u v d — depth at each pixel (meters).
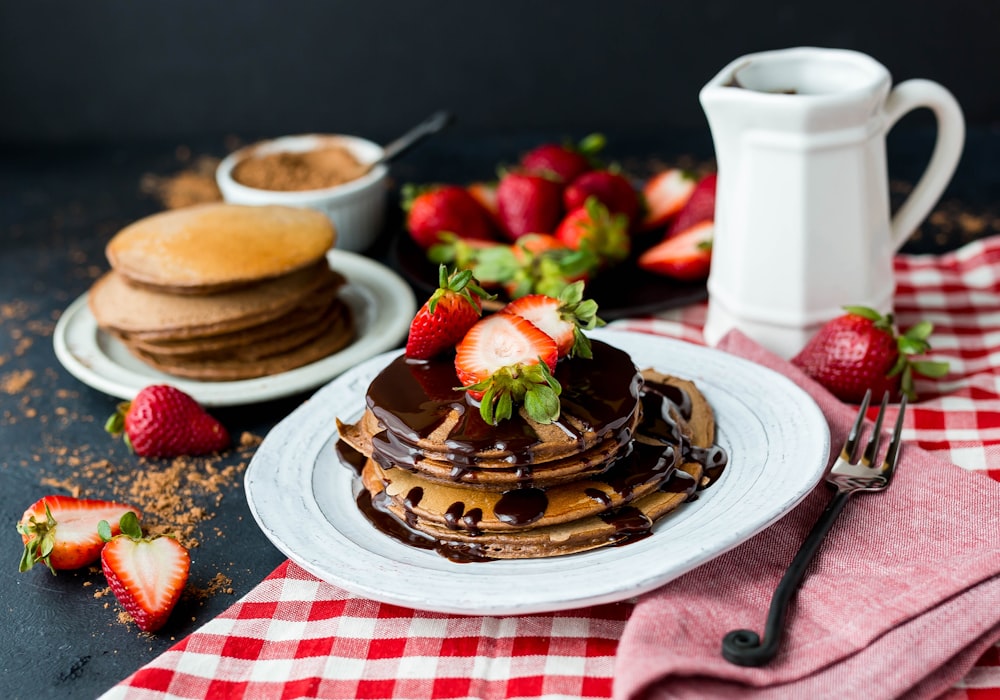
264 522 0.67
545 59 1.35
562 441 0.65
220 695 0.63
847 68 0.78
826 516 0.67
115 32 1.32
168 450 0.77
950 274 0.90
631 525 0.65
